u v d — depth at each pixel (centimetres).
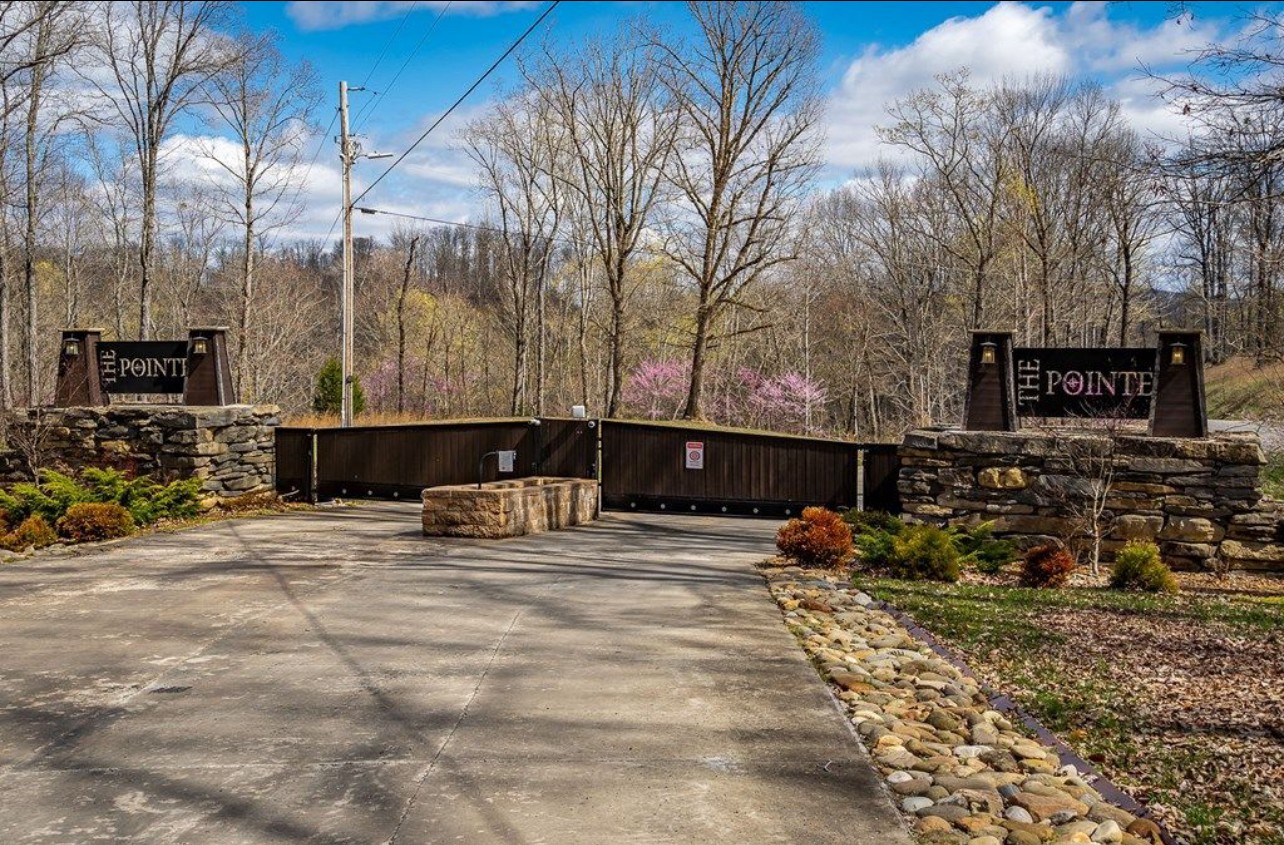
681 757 443
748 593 872
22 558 1052
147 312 2977
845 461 1587
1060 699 560
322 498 1845
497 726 487
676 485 1677
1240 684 590
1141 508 1162
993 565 1073
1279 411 2358
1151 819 389
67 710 516
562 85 3681
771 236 3497
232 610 775
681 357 4794
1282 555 1112
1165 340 1189
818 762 438
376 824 372
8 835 366
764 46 3272
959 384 4578
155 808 389
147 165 2978
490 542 1220
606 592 870
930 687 568
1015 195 3697
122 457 1641
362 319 6222
